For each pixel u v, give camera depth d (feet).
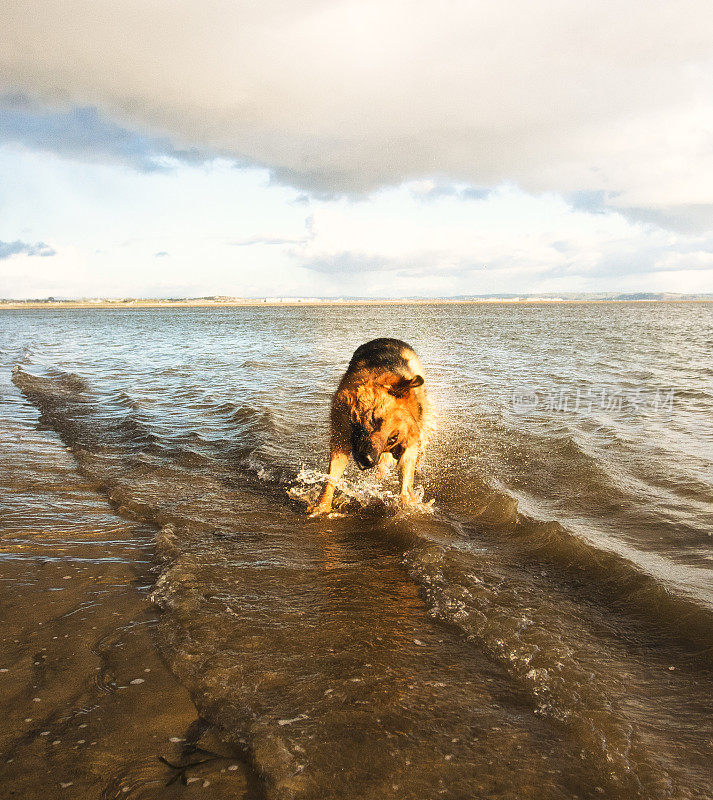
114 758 3.27
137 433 10.35
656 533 6.11
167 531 6.24
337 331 45.80
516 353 25.86
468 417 11.36
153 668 4.09
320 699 3.80
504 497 7.05
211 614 4.71
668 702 3.82
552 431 10.18
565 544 5.81
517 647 4.31
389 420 6.80
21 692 3.85
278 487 7.84
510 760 3.28
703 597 4.86
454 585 5.19
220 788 3.06
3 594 4.99
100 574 5.36
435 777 3.16
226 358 24.38
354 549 6.04
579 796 3.03
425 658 4.24
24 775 3.14
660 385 15.37
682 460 8.40
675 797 3.01
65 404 13.32
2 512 6.68
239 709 3.69
